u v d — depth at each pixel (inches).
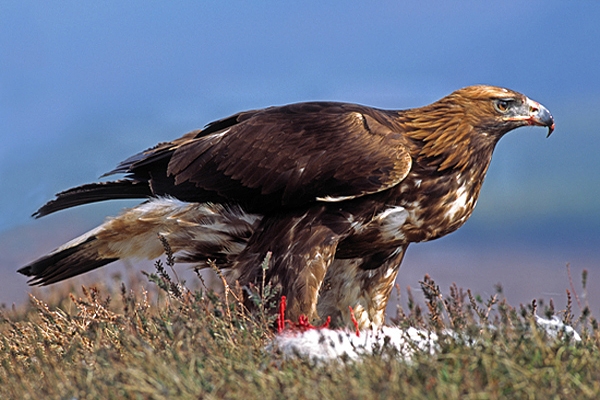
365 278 512.4
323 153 475.8
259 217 494.3
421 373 292.2
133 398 296.2
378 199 477.1
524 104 495.8
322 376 294.4
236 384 297.4
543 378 286.8
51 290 635.5
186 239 518.0
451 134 486.3
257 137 491.5
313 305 462.3
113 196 546.3
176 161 510.3
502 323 343.9
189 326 362.9
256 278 473.1
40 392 327.9
